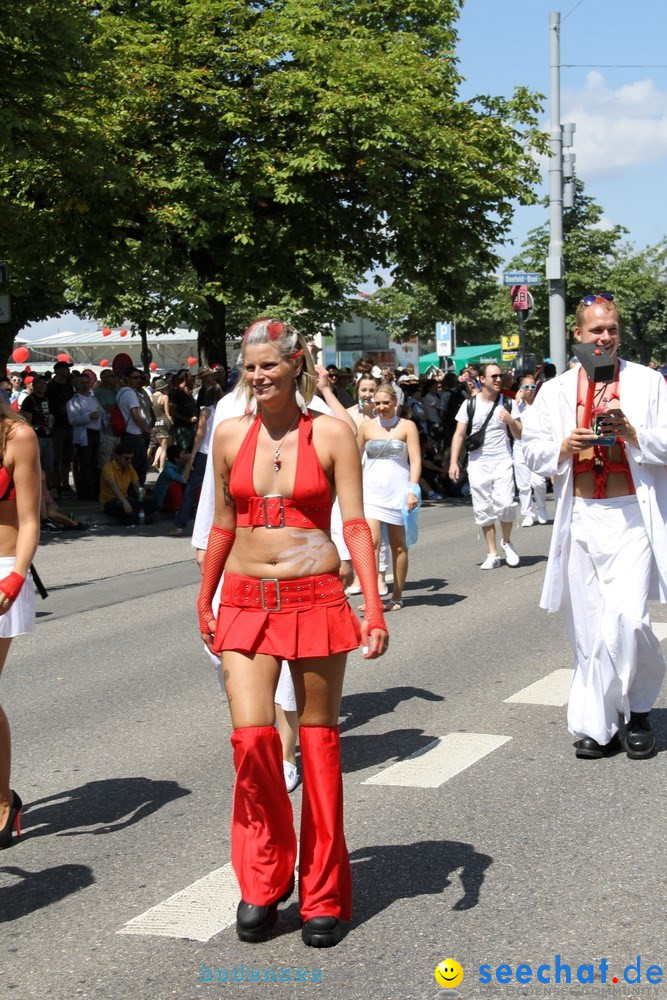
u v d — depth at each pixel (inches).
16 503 192.2
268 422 155.3
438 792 213.0
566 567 228.5
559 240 997.8
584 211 1359.5
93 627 393.4
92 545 605.3
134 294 815.1
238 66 782.5
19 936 160.6
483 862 179.6
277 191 761.0
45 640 373.7
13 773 235.1
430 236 849.5
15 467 188.5
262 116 791.1
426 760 231.8
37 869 184.5
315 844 153.8
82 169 657.0
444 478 842.8
